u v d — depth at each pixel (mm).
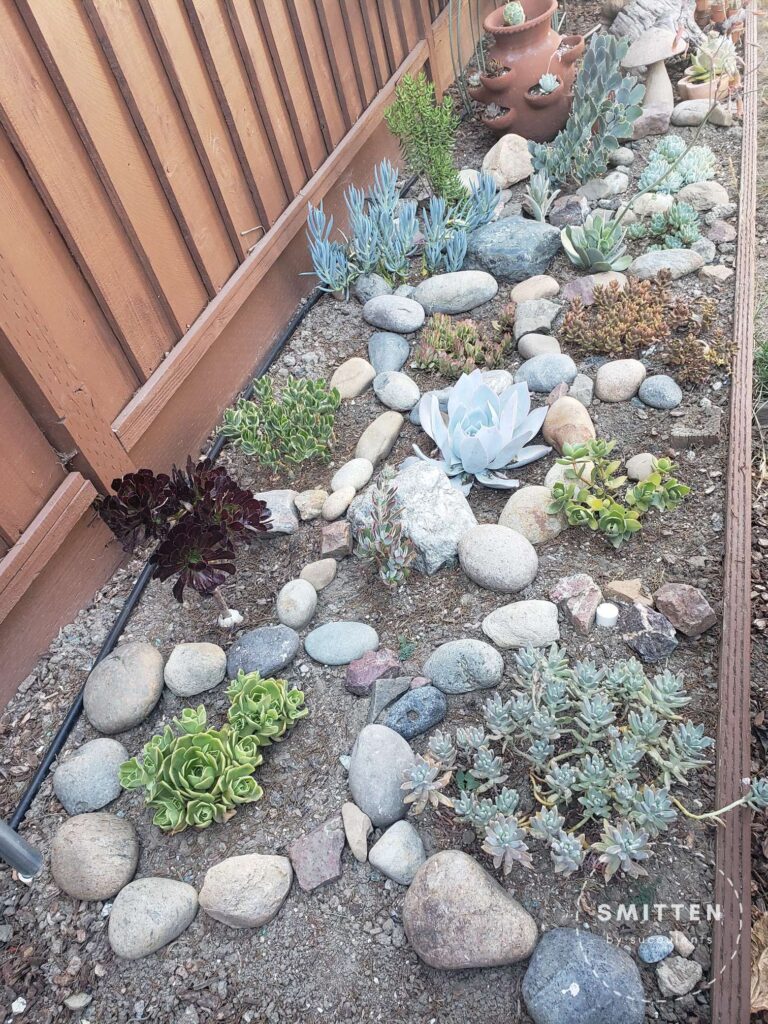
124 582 2789
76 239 2430
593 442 2543
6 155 2195
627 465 2738
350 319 3662
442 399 3070
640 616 2268
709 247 3551
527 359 3232
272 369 3518
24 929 2002
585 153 4133
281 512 2787
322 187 3787
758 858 1845
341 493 2801
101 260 2555
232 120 3090
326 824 2029
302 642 2471
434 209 3639
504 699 2211
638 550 2498
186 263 2992
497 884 1837
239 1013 1800
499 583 2418
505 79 4191
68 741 2369
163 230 2842
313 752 2213
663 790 1817
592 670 2062
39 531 2395
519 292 3510
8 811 2246
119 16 2512
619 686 2113
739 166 3998
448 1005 1741
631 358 3143
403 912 1839
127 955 1894
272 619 2549
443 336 3314
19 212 2258
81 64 2391
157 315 2873
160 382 2846
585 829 1939
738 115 4355
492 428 2635
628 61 4586
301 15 3453
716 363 2986
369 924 1885
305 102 3617
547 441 2883
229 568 2322
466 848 1955
